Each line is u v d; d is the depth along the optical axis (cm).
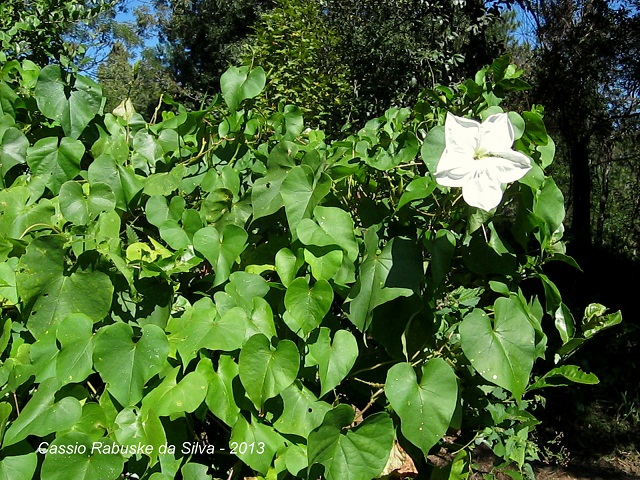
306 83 613
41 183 173
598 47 915
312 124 599
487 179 129
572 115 1005
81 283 144
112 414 137
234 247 159
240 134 192
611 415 529
